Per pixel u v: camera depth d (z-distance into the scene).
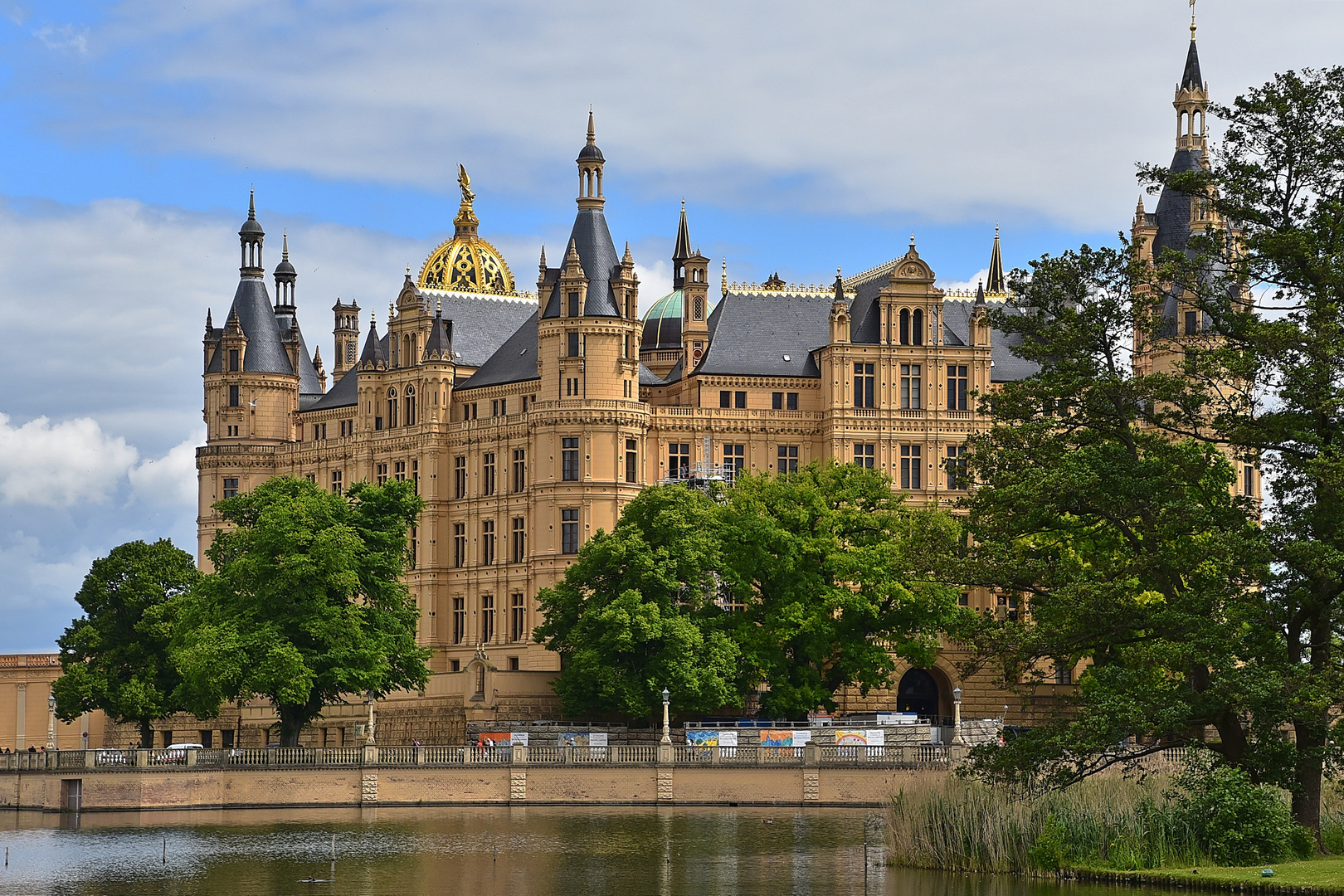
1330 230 77.94
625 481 160.00
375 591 134.38
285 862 88.19
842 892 75.81
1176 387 78.88
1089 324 80.69
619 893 77.69
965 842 80.69
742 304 169.75
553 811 116.62
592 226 163.50
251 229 190.25
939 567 81.62
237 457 186.38
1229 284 87.19
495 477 166.88
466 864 87.19
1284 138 78.94
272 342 188.88
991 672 154.38
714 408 164.12
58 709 153.88
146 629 151.00
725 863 86.44
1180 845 76.69
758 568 140.00
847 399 162.38
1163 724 73.88
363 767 120.50
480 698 145.38
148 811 116.06
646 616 133.12
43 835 101.38
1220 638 74.06
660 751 122.75
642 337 183.75
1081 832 78.25
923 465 162.62
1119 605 77.38
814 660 139.25
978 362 164.00
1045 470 78.94
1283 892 68.44
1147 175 81.31
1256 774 76.94
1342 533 74.62
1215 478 79.88
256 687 125.12
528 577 162.50
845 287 176.75
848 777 121.25
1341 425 76.94
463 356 175.12
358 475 177.62
